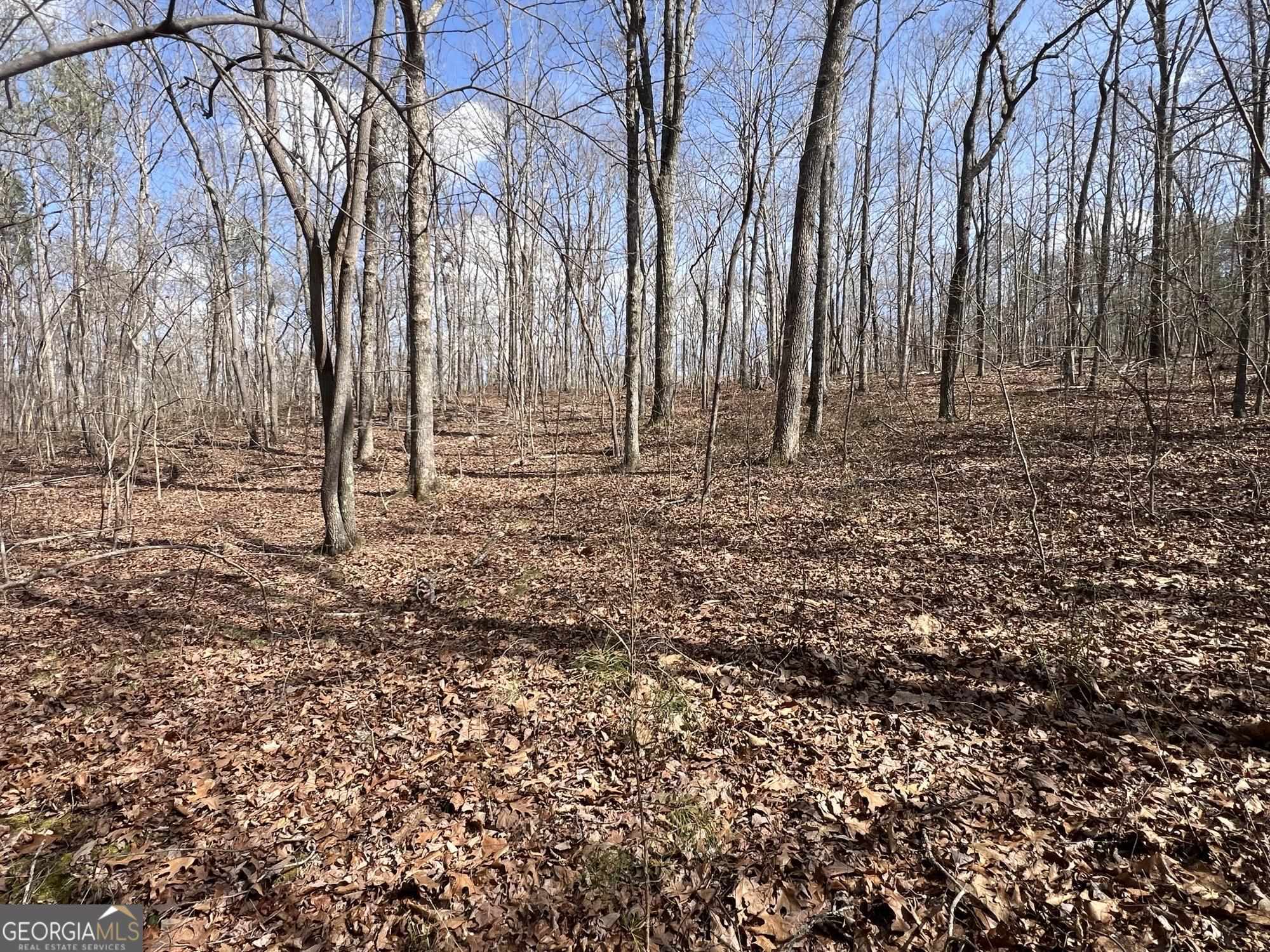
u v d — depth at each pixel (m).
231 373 22.14
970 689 4.33
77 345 16.12
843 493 9.51
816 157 10.77
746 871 2.96
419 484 11.52
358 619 6.33
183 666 5.46
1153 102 12.09
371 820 3.50
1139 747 3.56
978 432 12.70
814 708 4.28
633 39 10.59
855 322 26.81
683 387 25.55
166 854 3.31
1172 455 9.30
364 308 15.05
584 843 3.22
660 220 10.86
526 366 18.36
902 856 2.96
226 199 16.53
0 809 3.76
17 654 5.83
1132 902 2.61
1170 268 6.81
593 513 9.81
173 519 10.87
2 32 3.14
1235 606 4.95
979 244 20.28
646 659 4.96
